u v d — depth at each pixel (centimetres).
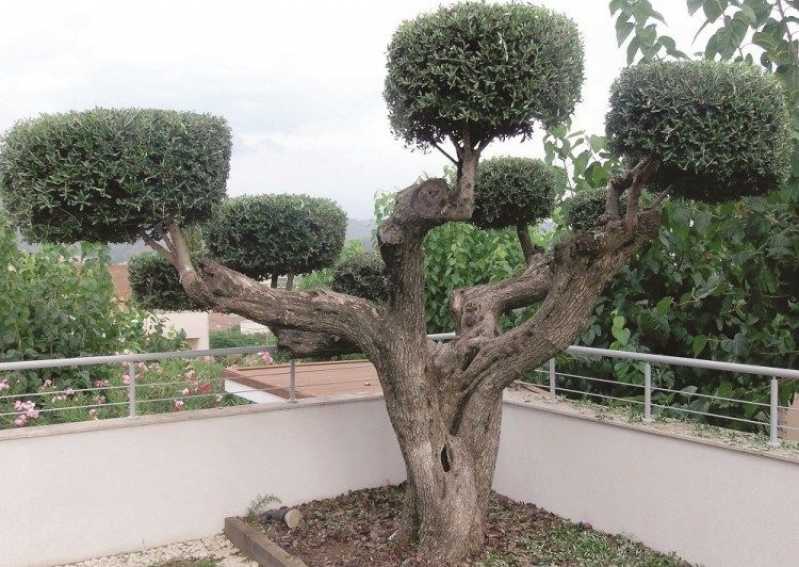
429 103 339
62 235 367
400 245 369
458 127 362
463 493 417
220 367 692
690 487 415
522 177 499
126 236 388
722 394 480
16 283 573
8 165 353
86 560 445
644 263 535
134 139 354
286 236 516
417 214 360
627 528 455
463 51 331
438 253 756
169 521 475
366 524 479
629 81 327
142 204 359
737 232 474
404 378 410
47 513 432
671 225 495
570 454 494
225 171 393
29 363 427
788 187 439
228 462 496
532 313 606
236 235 509
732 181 335
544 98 345
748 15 430
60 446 435
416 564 407
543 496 518
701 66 320
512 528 474
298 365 812
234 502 500
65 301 615
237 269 529
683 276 548
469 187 361
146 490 465
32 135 344
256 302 404
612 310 569
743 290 501
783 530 369
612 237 361
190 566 436
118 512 456
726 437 412
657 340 542
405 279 391
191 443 481
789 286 501
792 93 434
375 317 415
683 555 420
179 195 368
